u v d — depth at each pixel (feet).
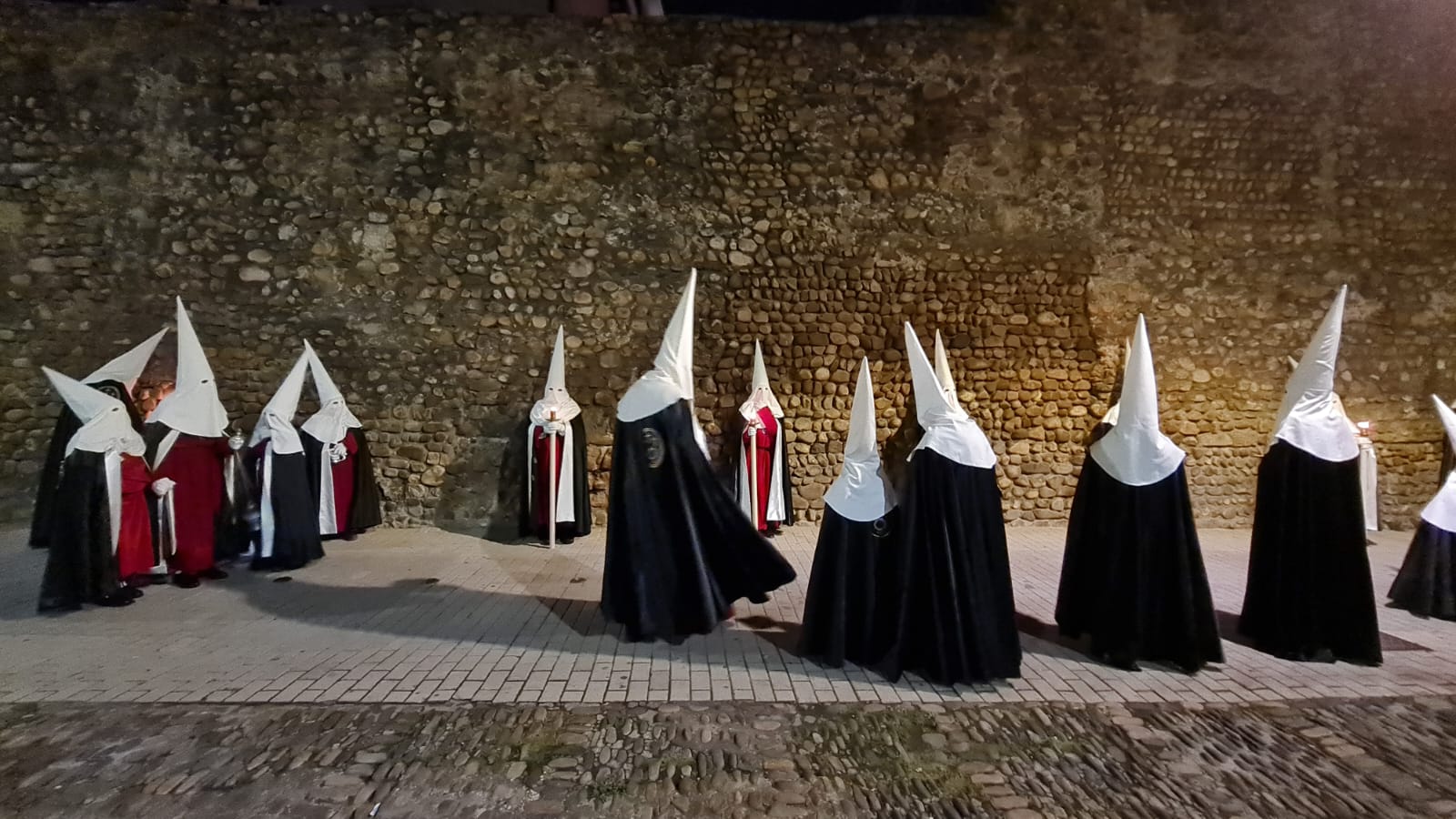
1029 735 11.50
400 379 25.53
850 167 26.71
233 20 25.30
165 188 25.05
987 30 26.84
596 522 26.09
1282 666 14.40
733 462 26.13
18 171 24.79
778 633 15.90
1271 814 9.52
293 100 25.38
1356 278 27.68
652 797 9.71
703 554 15.67
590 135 26.09
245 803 9.43
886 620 13.96
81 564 16.83
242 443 23.82
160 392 23.27
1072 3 26.89
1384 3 27.37
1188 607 13.98
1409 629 16.83
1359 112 27.53
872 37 26.73
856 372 26.81
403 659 14.16
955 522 13.39
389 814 9.29
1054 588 19.60
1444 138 27.81
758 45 26.53
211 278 25.13
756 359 25.64
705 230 26.40
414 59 25.66
